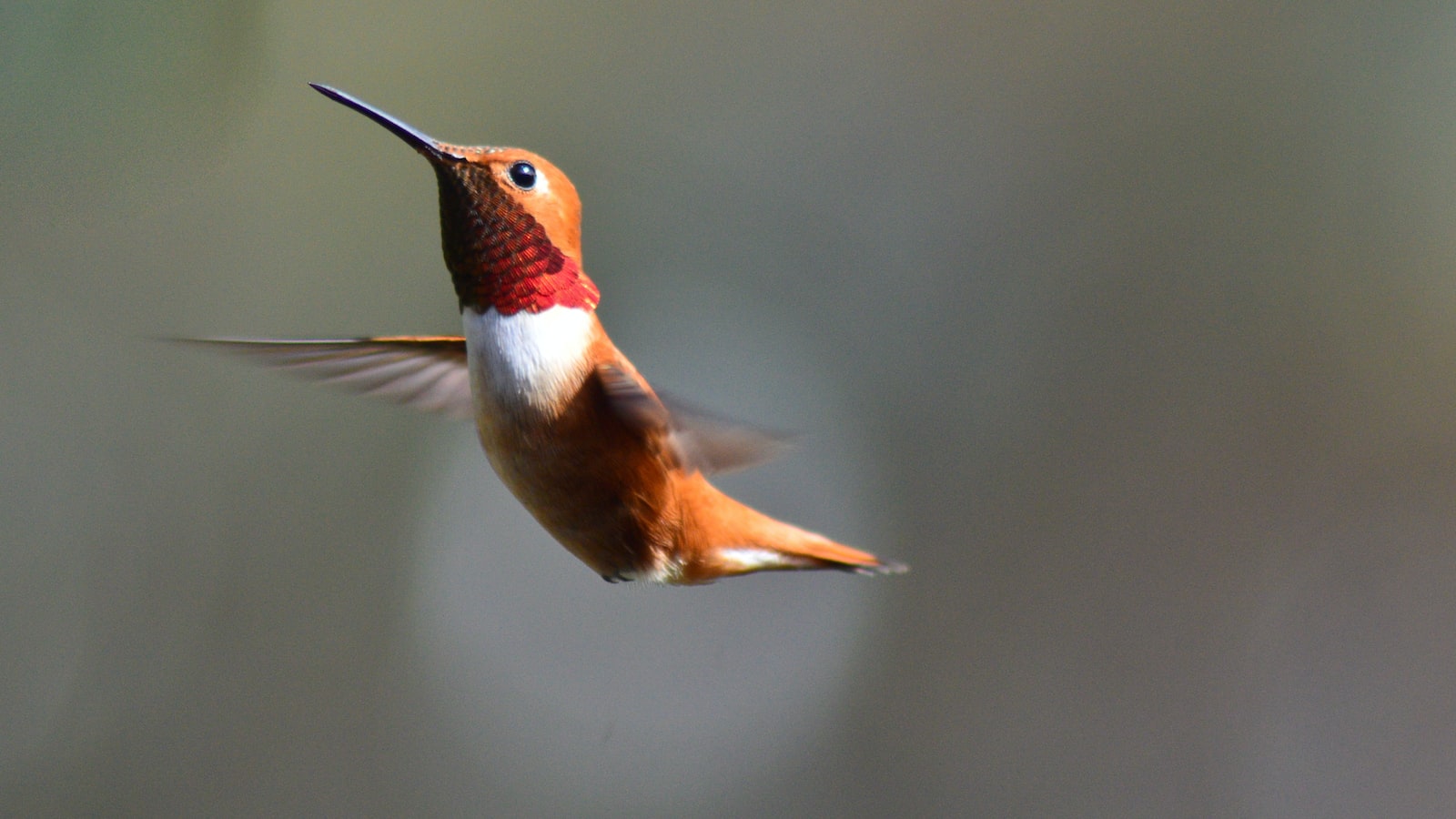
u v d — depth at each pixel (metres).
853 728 2.38
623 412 1.96
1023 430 2.48
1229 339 2.48
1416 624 2.37
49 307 2.28
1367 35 2.45
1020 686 2.42
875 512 2.43
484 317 1.96
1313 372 2.46
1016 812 2.36
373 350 1.98
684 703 2.34
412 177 2.47
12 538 2.20
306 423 2.36
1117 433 2.48
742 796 2.32
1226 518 2.45
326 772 2.24
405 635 2.31
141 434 2.29
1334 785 2.32
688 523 1.97
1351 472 2.45
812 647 2.42
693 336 2.45
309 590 2.31
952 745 2.38
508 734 2.29
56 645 2.19
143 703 2.21
